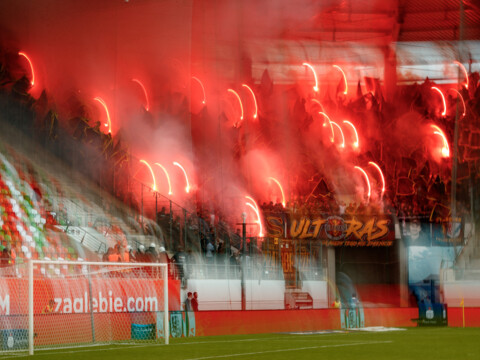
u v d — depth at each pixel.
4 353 41.09
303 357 38.19
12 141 83.25
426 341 51.34
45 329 47.25
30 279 40.34
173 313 58.44
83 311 51.50
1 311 45.09
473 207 112.88
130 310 55.53
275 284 85.75
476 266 98.81
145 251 76.94
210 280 77.62
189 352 41.38
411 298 107.25
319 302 93.81
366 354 40.28
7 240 69.25
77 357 38.00
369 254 111.38
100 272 54.25
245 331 65.06
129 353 40.66
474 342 50.31
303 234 101.69
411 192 122.81
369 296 110.38
